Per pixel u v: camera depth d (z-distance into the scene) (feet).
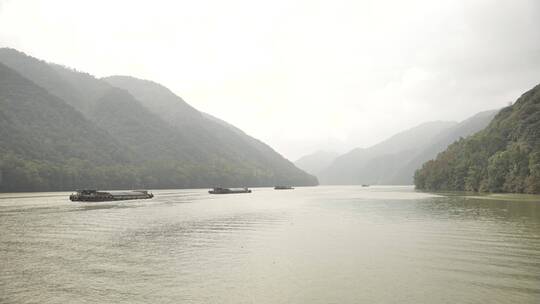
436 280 78.59
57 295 70.95
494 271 85.46
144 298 69.10
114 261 98.12
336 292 71.36
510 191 425.28
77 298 69.26
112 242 126.00
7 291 73.26
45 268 90.94
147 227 163.32
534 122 506.48
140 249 113.91
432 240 125.70
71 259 100.48
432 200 345.72
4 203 304.30
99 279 81.41
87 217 203.62
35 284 77.87
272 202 349.61
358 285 75.56
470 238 128.88
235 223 177.37
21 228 159.53
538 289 72.33
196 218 200.75
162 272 86.89
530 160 405.39
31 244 122.21
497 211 224.33
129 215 215.10
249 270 88.12
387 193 579.89
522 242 120.98
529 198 345.51
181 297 69.51
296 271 86.74
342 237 133.80
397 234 139.33
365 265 91.81
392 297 68.23
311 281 78.69
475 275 82.07
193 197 450.30
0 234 143.02
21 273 86.38
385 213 223.30
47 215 212.43
